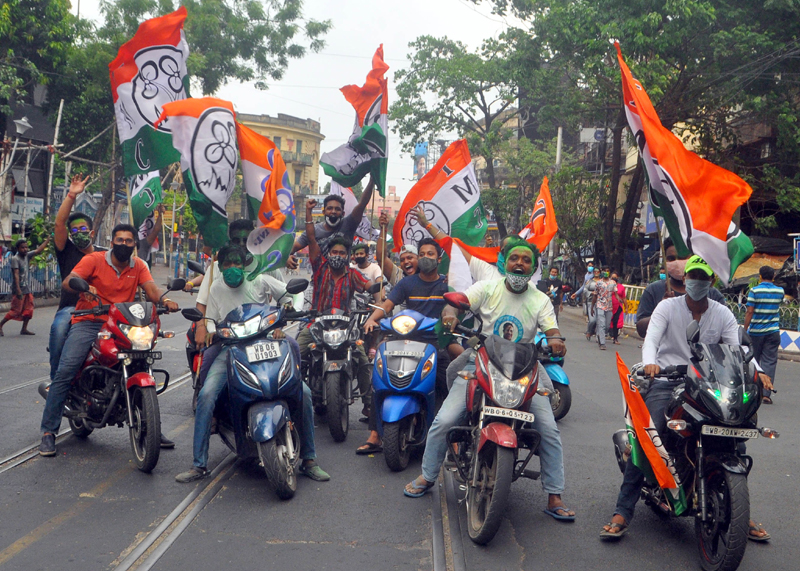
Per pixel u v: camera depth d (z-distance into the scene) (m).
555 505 4.98
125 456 6.09
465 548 4.38
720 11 18.41
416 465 6.12
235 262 5.77
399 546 4.34
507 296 5.09
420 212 7.04
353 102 8.58
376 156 8.51
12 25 23.20
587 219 27.36
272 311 5.61
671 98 20.52
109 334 5.81
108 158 28.62
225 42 30.67
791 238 24.44
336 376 6.83
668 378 4.56
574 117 25.00
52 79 26.11
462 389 5.18
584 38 19.44
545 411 5.01
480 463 4.61
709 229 5.54
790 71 19.56
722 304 4.84
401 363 5.97
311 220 7.48
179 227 37.91
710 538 4.16
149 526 4.52
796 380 12.24
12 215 27.14
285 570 3.94
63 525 4.49
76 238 6.29
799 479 6.01
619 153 24.70
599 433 7.50
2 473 5.49
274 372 5.30
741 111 21.84
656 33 18.75
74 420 6.32
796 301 17.44
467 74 34.16
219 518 4.73
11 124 26.56
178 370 10.25
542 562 4.20
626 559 4.29
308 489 5.41
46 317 17.70
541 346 5.14
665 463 4.35
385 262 8.57
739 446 4.38
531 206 37.56
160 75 7.78
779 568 4.18
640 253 26.66
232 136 7.04
